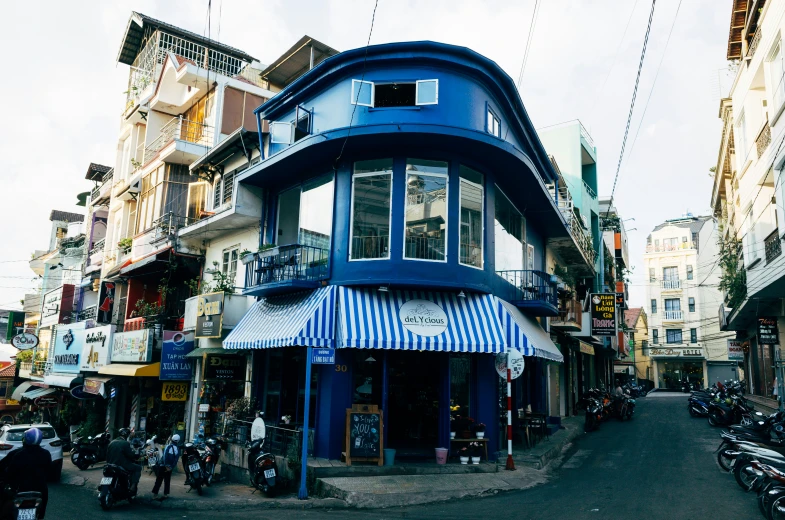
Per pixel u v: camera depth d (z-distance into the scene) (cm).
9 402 4016
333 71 1341
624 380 4938
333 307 1195
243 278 1641
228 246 1773
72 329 2644
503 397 1436
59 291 3041
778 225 1374
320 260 1332
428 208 1260
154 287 2228
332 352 1034
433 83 1269
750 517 796
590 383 3028
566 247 2120
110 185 2995
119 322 2316
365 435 1130
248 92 2153
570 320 1902
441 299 1248
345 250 1258
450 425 1224
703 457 1320
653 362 5472
